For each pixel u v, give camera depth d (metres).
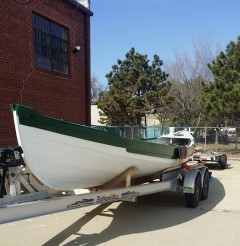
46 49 13.12
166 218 7.99
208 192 10.90
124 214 8.27
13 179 5.83
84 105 15.21
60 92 13.64
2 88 11.00
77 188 6.89
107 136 6.36
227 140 29.06
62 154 5.90
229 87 22.41
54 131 5.64
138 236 6.72
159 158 7.89
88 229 7.11
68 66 14.33
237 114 22.98
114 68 32.19
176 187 8.91
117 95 28.97
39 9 12.62
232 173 15.63
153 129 25.95
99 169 6.71
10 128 11.29
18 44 11.65
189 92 37.28
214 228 7.29
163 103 29.66
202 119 34.34
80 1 15.57
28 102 12.01
